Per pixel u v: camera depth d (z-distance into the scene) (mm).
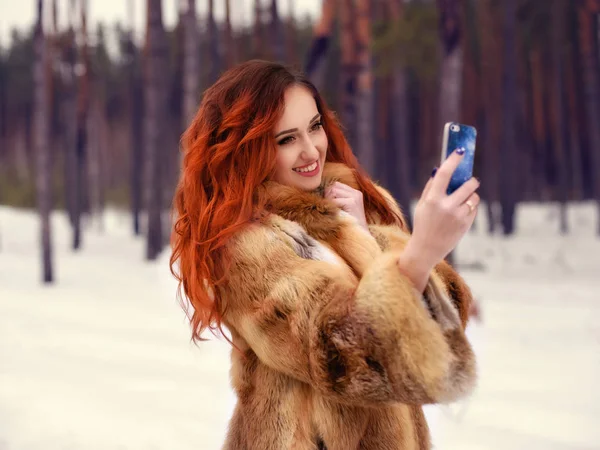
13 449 3873
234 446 1395
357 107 11688
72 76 26297
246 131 1325
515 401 4680
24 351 6512
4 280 13344
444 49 11039
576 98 29375
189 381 5367
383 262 1106
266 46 20031
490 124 26484
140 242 24016
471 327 7121
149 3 17266
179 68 28531
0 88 53594
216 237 1210
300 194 1320
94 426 4305
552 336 6859
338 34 25234
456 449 3725
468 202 1048
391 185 25969
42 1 13742
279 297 1136
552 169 32188
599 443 3799
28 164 50750
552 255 16609
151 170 17312
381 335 1039
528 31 26625
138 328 7707
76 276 14031
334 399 1099
